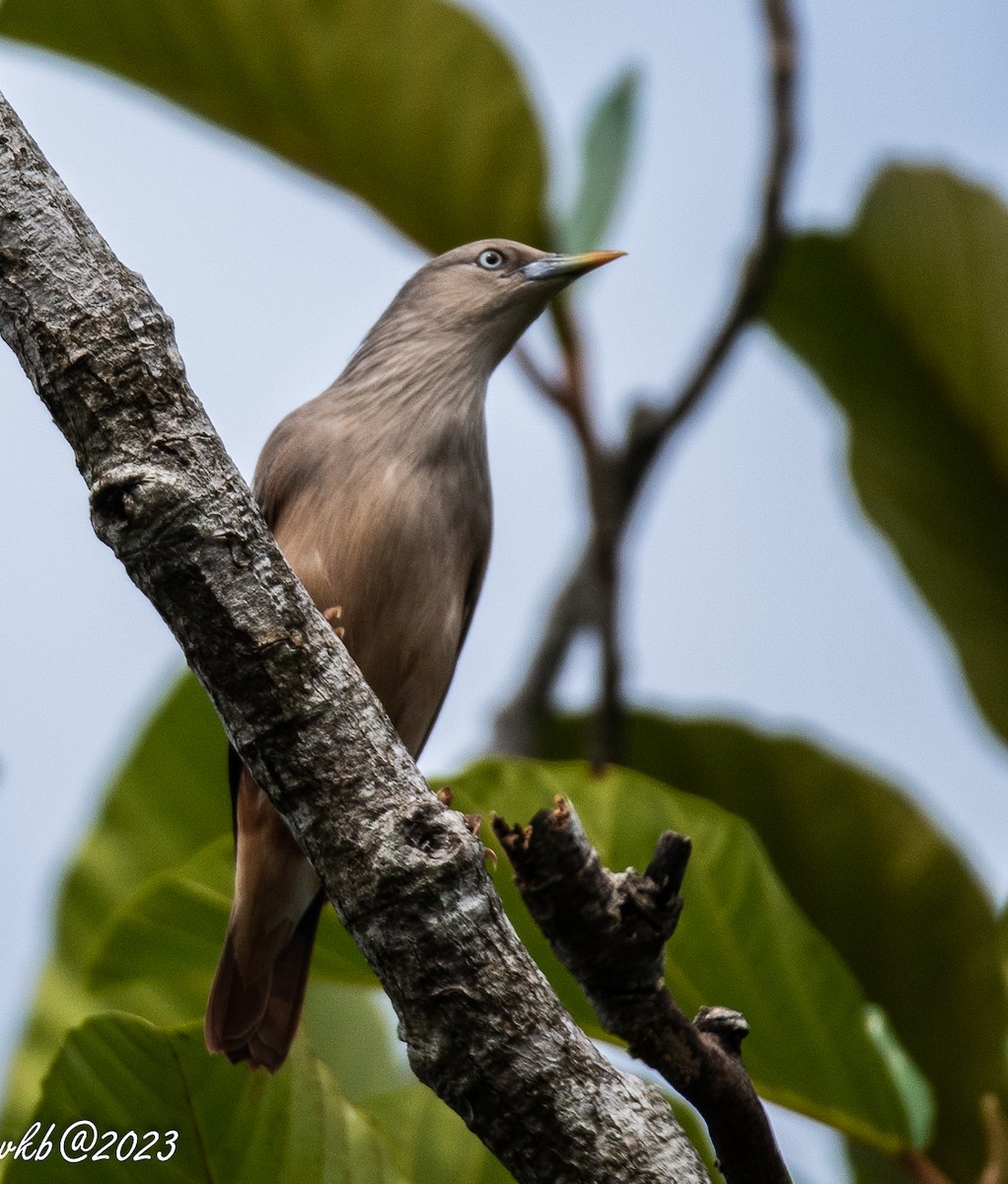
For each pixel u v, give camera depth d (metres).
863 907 7.64
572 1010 6.45
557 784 6.71
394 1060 8.00
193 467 4.65
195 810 8.98
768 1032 6.41
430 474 8.85
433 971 4.53
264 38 8.88
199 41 8.89
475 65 8.95
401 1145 6.48
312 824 4.62
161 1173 5.63
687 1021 4.75
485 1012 4.50
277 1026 7.81
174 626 4.68
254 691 4.63
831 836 7.80
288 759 4.63
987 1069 7.11
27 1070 8.19
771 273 8.68
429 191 9.31
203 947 7.53
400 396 9.02
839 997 6.38
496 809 6.73
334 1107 5.73
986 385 9.18
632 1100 4.55
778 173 8.66
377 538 8.54
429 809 4.61
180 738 9.00
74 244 4.70
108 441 4.64
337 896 4.63
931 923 7.52
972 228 9.07
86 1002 8.41
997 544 9.26
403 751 4.70
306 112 9.07
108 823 8.95
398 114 9.05
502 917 4.60
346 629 8.57
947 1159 6.91
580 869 4.56
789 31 8.70
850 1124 6.40
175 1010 8.31
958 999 7.32
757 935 6.44
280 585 4.68
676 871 4.61
